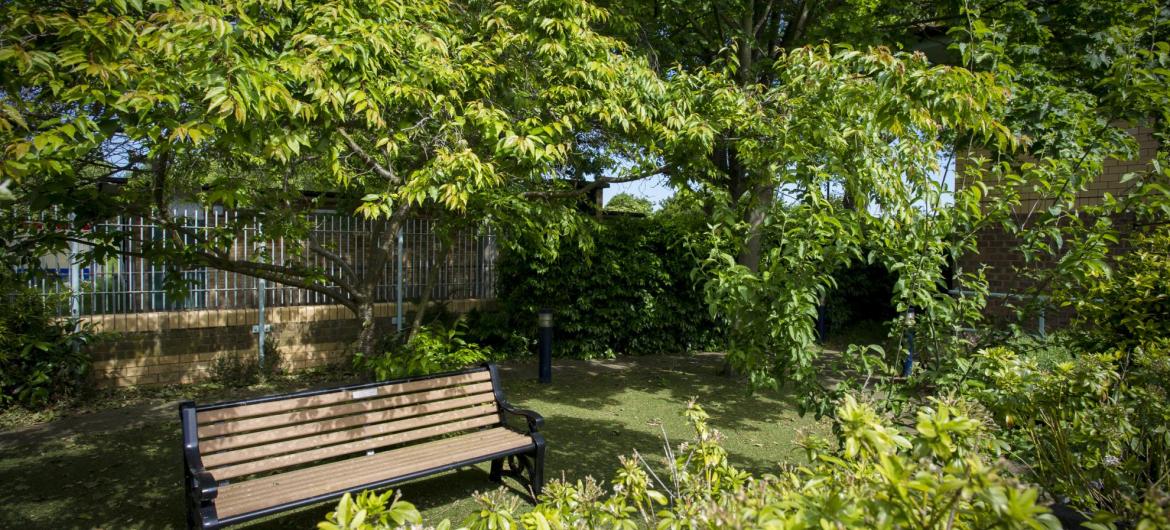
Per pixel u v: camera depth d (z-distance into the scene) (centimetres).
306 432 361
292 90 317
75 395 630
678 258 995
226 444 331
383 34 356
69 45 261
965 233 337
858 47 668
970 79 288
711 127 496
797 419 598
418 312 545
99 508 382
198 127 256
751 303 315
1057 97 398
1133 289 370
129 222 678
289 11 367
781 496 170
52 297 626
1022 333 323
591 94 488
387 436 394
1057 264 306
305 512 387
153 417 590
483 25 486
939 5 722
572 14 468
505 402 447
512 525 176
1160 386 283
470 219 528
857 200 336
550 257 613
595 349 945
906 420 323
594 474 444
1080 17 638
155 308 709
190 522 318
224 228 447
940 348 328
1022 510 115
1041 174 310
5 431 542
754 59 803
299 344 793
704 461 229
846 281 1205
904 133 338
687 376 809
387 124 402
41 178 328
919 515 136
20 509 379
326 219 802
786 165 346
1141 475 265
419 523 156
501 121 385
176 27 272
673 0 713
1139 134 766
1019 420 271
